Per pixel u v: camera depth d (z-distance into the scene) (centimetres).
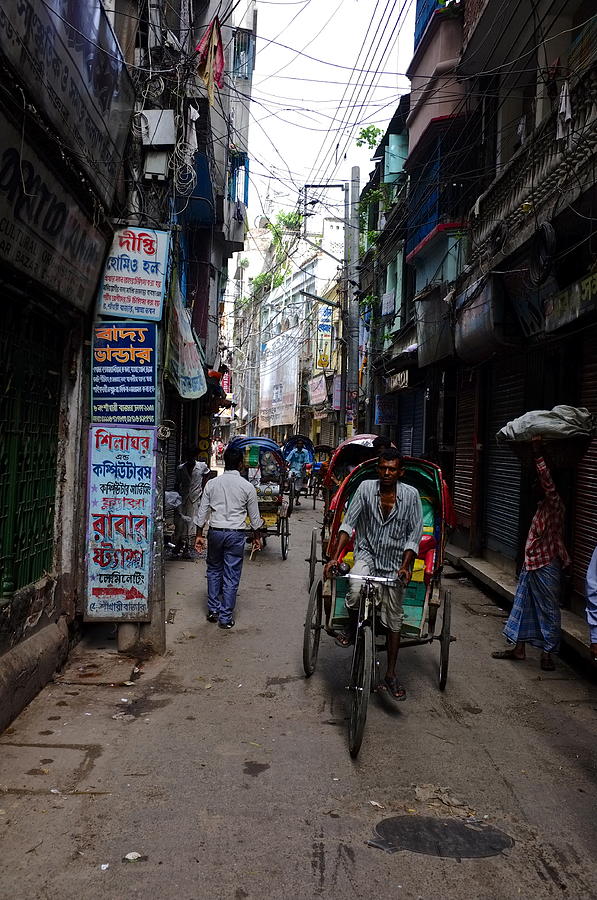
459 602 892
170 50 640
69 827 318
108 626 676
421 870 296
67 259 494
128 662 573
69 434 572
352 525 466
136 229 583
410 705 505
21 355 465
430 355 1333
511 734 457
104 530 584
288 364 4453
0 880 277
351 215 1945
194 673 553
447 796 363
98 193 517
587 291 625
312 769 390
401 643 506
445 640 532
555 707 513
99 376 586
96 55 470
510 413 1001
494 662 623
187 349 936
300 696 511
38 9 364
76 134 462
